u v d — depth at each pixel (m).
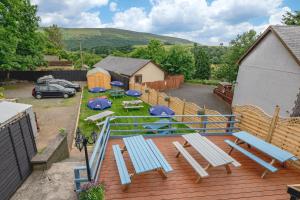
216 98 28.17
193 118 14.92
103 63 42.03
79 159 9.20
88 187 4.45
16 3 25.59
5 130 6.14
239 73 20.41
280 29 15.55
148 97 21.81
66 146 9.47
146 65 30.56
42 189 6.19
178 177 5.87
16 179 6.31
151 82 30.56
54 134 13.25
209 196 5.18
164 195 5.14
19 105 11.43
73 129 14.12
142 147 6.11
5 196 5.69
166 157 6.98
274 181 5.88
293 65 14.24
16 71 31.56
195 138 6.91
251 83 18.67
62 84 25.67
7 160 6.00
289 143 7.00
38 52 31.69
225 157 5.70
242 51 31.47
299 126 6.61
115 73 30.67
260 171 6.33
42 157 7.42
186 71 42.72
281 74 15.30
